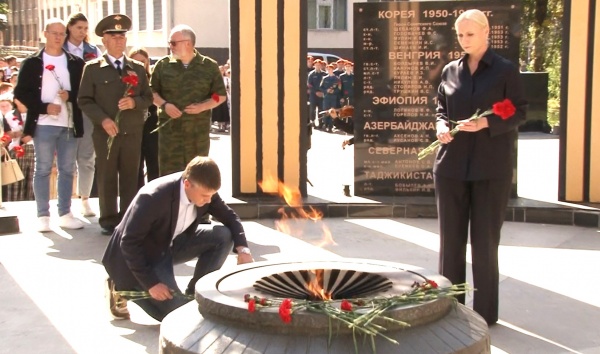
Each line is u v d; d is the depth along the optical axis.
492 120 4.71
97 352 4.71
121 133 7.20
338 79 19.06
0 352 4.74
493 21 8.03
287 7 8.27
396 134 8.38
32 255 6.73
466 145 4.88
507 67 4.80
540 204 7.92
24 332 5.05
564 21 7.91
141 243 4.47
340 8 29.61
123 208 7.34
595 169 7.95
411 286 3.40
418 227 7.71
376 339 3.04
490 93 4.79
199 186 4.15
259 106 8.34
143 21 29.33
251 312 3.09
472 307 5.31
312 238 7.30
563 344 4.84
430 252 6.82
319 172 11.67
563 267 6.38
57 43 7.39
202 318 3.27
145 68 7.88
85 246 7.01
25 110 7.84
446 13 8.17
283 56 8.32
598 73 7.85
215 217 4.83
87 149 7.98
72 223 7.61
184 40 7.30
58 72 7.40
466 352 3.12
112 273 4.78
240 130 8.37
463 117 4.84
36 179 7.48
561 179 8.07
